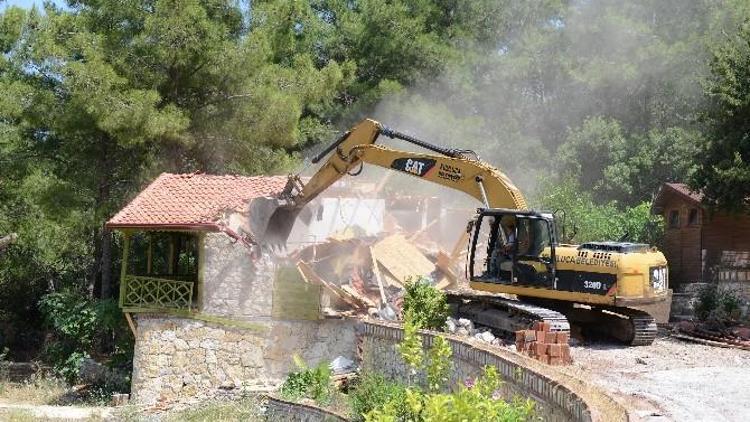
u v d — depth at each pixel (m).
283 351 22.25
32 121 29.28
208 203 23.62
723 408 11.77
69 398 24.38
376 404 14.49
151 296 23.22
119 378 25.41
